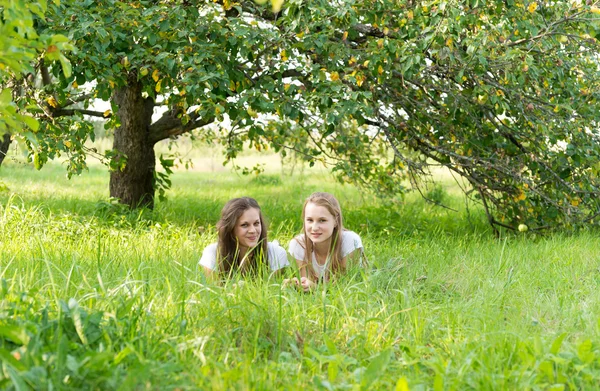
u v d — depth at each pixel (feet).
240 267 15.76
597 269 19.04
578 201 26.96
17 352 8.50
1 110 9.71
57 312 10.59
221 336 11.32
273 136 32.17
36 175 57.11
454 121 26.96
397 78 25.95
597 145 26.17
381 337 11.92
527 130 27.20
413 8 23.68
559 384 9.27
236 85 24.61
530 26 23.89
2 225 22.79
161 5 24.23
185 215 30.66
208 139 36.14
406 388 8.49
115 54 23.03
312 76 23.99
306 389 9.33
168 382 8.77
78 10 21.86
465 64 23.17
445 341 11.57
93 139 27.14
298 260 17.13
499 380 9.44
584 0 24.14
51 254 18.10
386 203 36.55
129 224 26.66
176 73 22.71
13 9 9.64
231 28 23.49
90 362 8.31
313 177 61.16
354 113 23.57
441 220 31.40
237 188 51.24
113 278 15.10
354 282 16.22
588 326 12.54
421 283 16.42
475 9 22.89
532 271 18.47
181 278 14.34
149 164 32.65
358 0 23.90
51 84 26.63
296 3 21.54
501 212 28.73
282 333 11.78
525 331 12.12
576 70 27.48
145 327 10.69
